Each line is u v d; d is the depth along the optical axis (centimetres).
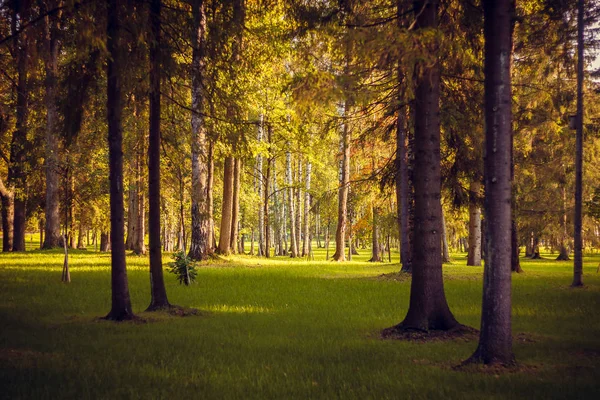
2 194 3406
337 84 779
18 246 3453
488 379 645
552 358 771
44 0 1020
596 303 1405
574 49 1867
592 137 2536
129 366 714
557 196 2920
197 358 769
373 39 799
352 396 580
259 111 2609
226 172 3344
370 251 9156
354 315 1198
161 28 1155
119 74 1063
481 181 1850
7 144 3450
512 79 2133
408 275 2089
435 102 1017
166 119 1394
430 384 630
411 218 2053
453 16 1121
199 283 1828
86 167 3203
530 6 1752
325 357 784
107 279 1833
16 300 1335
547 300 1466
